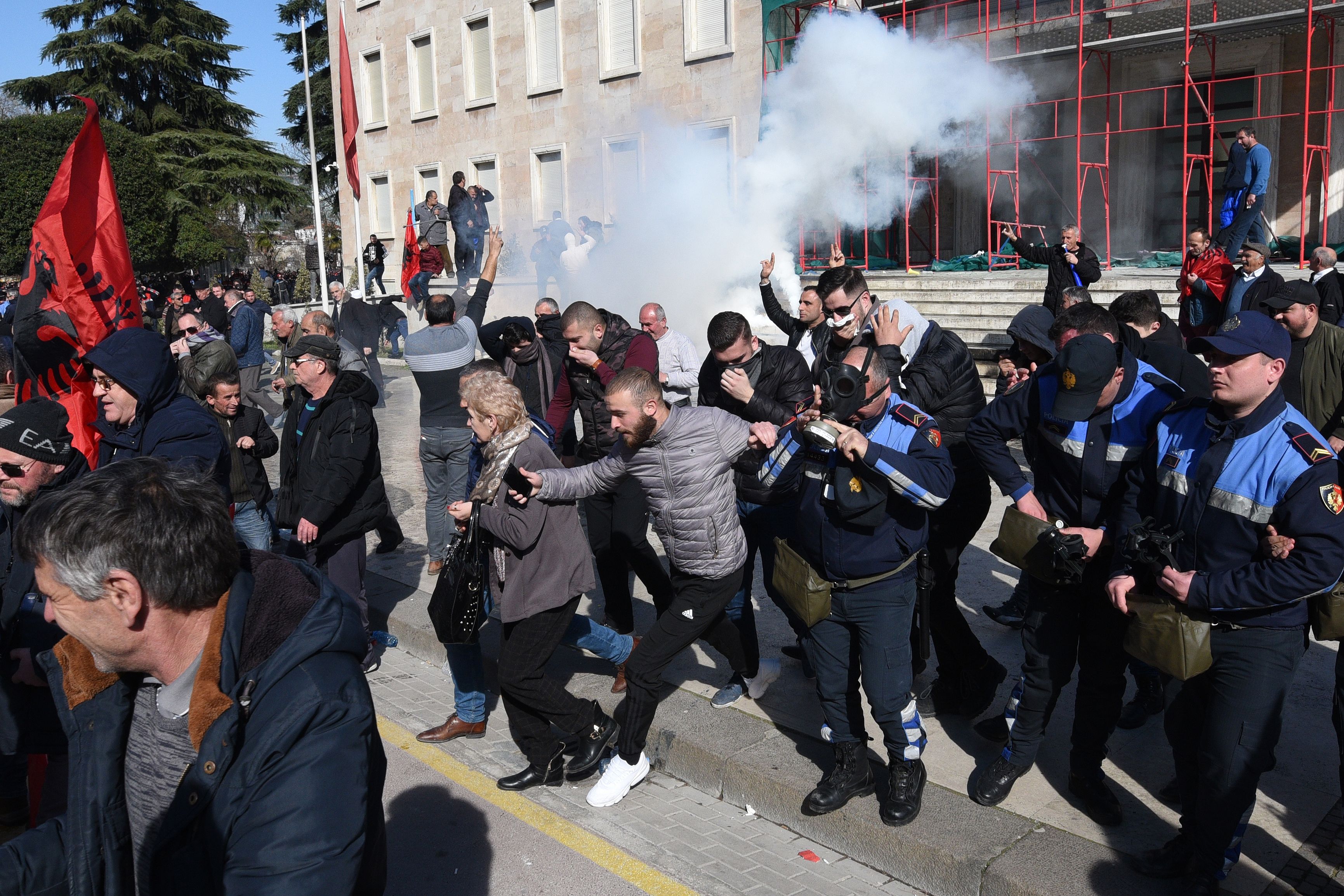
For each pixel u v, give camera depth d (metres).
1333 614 2.75
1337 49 14.26
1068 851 3.07
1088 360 3.02
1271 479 2.64
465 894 3.26
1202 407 2.89
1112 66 16.03
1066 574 3.06
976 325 11.87
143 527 1.45
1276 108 14.84
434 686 5.09
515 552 3.67
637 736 3.79
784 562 3.40
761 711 4.22
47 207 4.12
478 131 24.70
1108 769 3.63
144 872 1.65
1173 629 2.70
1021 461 8.17
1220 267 7.77
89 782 1.67
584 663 4.91
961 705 4.08
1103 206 16.44
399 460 9.87
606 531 4.80
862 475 3.10
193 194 41.06
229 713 1.49
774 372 4.49
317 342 4.66
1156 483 2.96
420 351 5.96
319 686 1.52
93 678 1.67
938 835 3.21
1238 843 2.87
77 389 3.63
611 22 21.16
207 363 6.20
